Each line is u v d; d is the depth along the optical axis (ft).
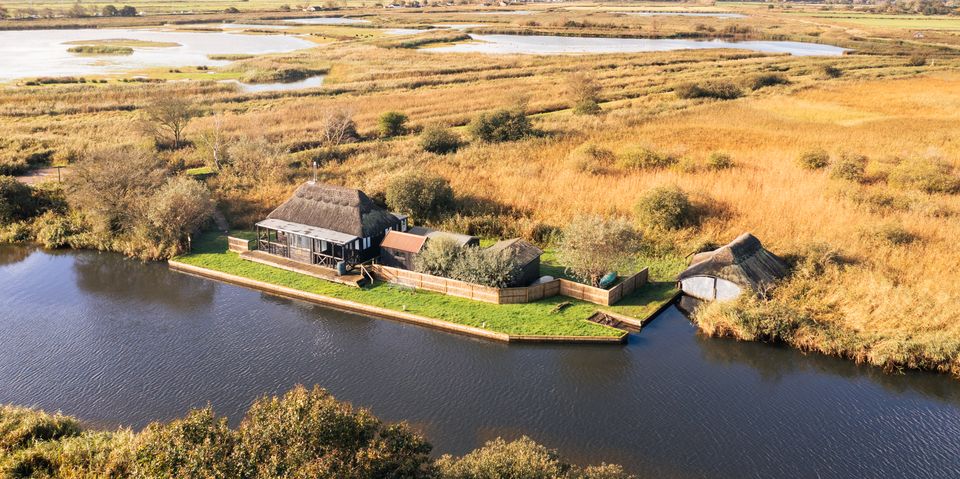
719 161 227.40
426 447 73.20
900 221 174.19
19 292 152.46
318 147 266.98
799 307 134.51
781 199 191.83
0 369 119.96
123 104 329.52
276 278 155.74
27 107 316.60
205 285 156.66
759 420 105.91
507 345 127.85
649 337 131.34
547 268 159.84
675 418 106.32
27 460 87.10
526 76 433.89
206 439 65.82
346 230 157.69
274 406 70.54
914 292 137.49
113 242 177.37
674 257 165.78
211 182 215.92
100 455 86.58
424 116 320.09
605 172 226.99
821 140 265.34
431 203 188.65
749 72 424.87
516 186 209.77
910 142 259.19
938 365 117.80
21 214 194.39
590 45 625.00
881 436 101.86
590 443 100.32
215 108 330.34
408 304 141.79
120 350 126.93
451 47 600.39
